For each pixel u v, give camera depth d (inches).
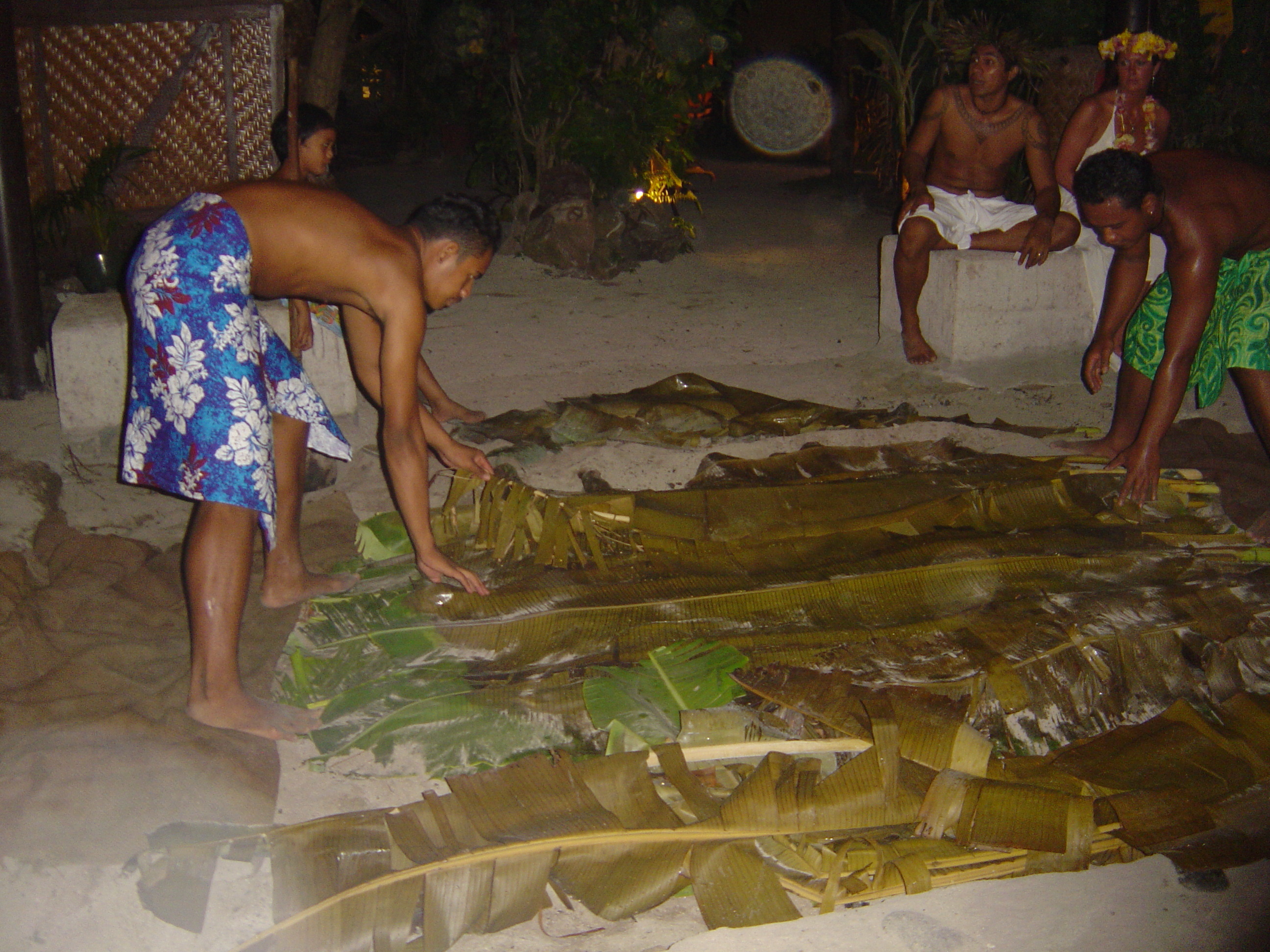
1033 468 152.2
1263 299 144.2
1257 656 116.7
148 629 119.5
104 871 87.1
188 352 100.2
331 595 126.7
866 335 244.8
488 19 324.5
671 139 335.0
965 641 115.1
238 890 86.1
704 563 130.0
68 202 218.5
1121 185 134.2
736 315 264.7
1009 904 87.1
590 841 89.2
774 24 638.5
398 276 104.7
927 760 98.5
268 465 103.7
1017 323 211.2
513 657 113.8
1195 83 318.3
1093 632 115.6
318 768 100.9
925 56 309.1
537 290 291.4
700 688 107.1
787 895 88.3
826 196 469.1
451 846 88.4
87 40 242.7
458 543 135.4
